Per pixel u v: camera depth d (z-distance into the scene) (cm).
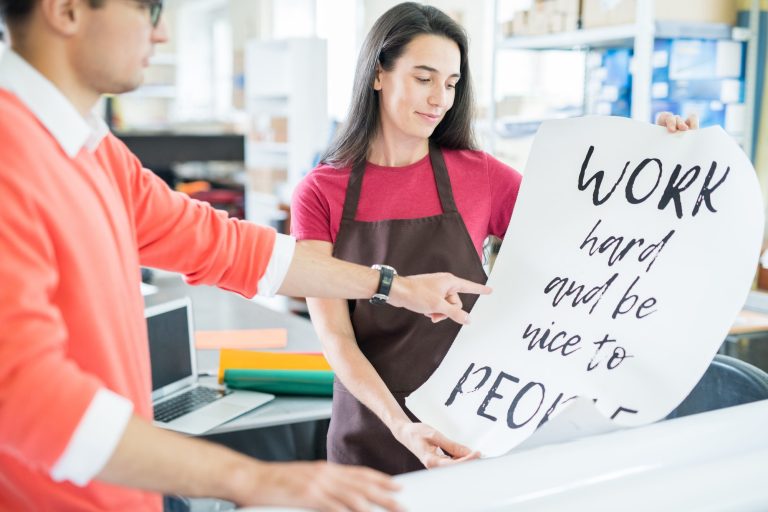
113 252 93
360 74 161
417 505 69
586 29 335
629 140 119
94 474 71
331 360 157
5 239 72
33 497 87
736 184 106
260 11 1059
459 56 154
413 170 163
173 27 1155
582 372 108
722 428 81
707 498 71
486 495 70
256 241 120
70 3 84
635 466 75
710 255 105
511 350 117
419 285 124
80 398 69
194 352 229
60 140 86
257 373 221
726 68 323
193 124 1005
